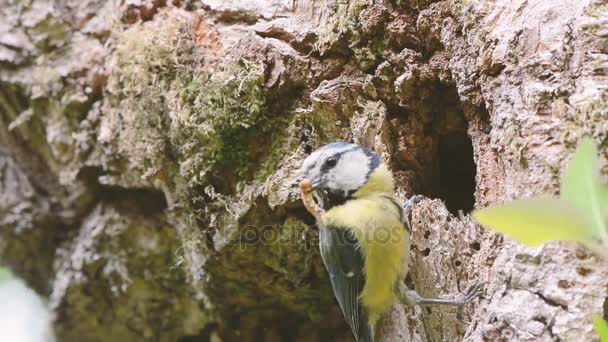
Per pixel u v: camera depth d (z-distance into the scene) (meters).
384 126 1.82
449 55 1.80
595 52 1.72
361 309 1.80
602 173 1.69
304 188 1.79
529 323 1.70
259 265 1.88
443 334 1.78
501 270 1.72
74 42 1.93
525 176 1.72
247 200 1.85
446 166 1.86
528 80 1.74
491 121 1.76
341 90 1.83
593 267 1.69
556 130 1.72
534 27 1.75
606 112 1.70
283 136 1.85
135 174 1.92
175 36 1.87
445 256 1.77
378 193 1.79
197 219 1.88
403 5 1.82
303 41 1.84
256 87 1.84
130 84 1.88
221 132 1.85
